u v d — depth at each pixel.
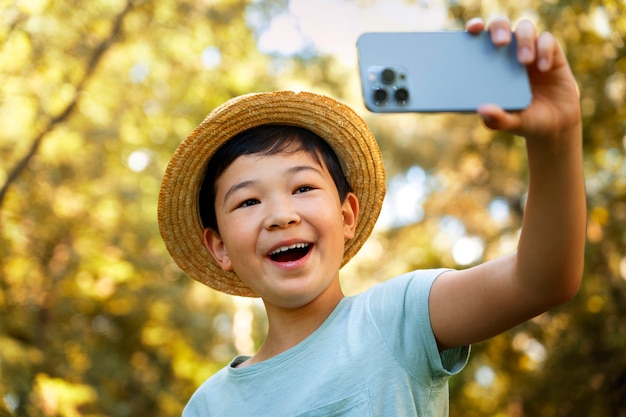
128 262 11.40
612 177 7.75
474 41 1.42
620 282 7.97
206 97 9.98
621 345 7.76
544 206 1.51
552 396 8.36
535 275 1.59
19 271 10.16
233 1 9.79
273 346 2.05
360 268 13.52
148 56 9.70
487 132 10.72
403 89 1.39
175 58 9.83
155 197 10.88
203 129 2.12
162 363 11.97
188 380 11.95
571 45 7.16
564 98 1.41
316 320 2.01
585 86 7.24
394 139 12.80
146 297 11.73
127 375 11.39
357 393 1.81
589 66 7.13
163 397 11.54
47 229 10.37
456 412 8.88
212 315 12.84
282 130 2.08
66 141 9.95
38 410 7.82
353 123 2.19
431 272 1.88
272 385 1.94
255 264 1.98
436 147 12.48
